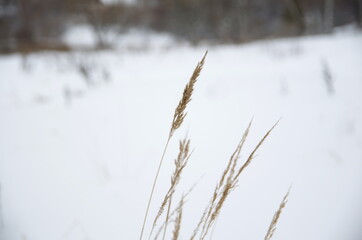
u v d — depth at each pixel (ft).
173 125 2.65
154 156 7.86
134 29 80.79
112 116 12.46
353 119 8.61
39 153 8.84
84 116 12.94
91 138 9.86
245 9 60.59
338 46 27.09
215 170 6.54
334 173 5.99
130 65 31.68
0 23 71.67
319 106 10.37
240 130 8.95
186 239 4.54
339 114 9.25
